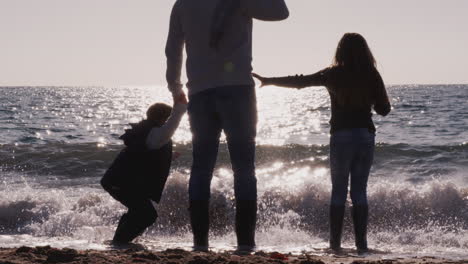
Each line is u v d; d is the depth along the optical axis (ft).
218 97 15.19
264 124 117.50
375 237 19.80
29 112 176.96
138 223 17.49
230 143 15.34
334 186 16.38
